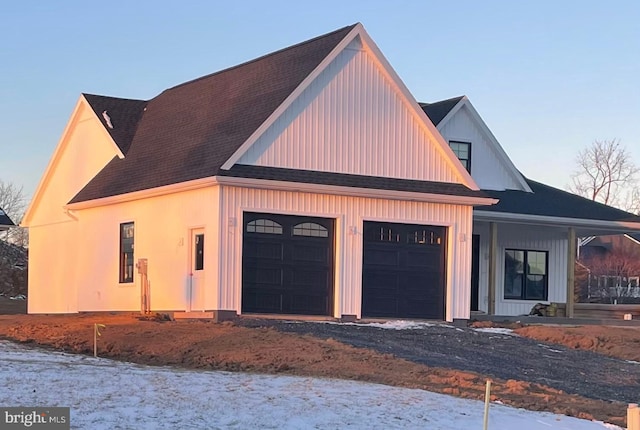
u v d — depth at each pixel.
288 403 15.08
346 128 26.39
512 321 29.33
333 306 25.88
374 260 26.58
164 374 17.23
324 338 21.73
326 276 25.91
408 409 15.38
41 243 35.41
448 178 27.98
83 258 31.14
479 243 33.34
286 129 25.47
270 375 17.97
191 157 26.48
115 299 29.08
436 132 27.66
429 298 27.41
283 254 25.27
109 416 13.33
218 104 28.88
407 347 21.92
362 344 21.52
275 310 25.08
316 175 25.67
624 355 24.16
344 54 26.48
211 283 24.38
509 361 21.83
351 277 26.05
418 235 27.33
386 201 26.69
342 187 25.59
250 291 24.75
